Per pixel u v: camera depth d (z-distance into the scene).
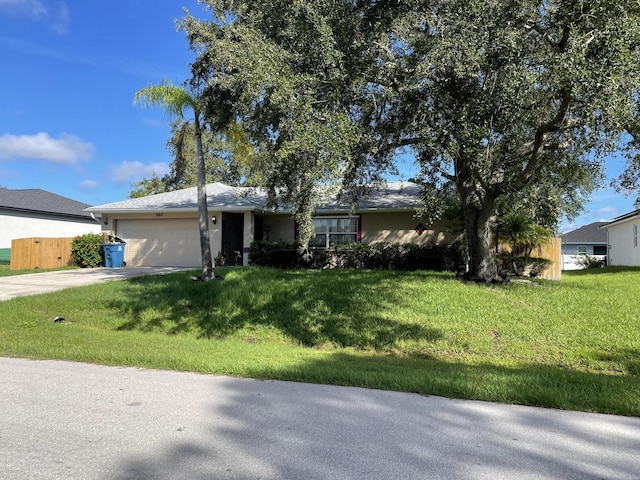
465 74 7.35
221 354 7.48
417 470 3.43
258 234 20.05
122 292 12.56
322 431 4.16
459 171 10.73
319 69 8.55
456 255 16.05
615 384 5.87
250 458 3.61
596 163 9.64
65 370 6.23
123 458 3.60
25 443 3.87
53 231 30.25
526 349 8.42
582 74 6.63
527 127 9.32
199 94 12.20
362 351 9.09
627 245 26.31
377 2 8.98
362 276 13.30
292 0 8.80
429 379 5.84
